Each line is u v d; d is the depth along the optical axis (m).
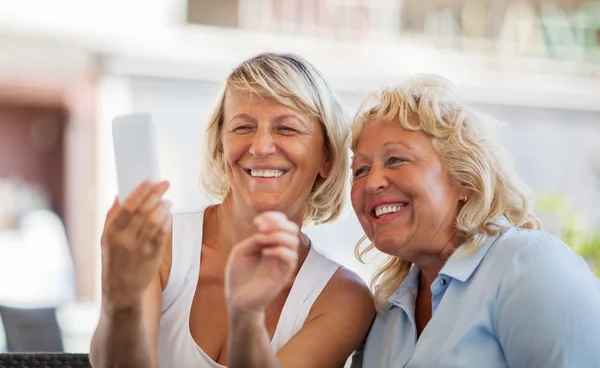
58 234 5.66
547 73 8.36
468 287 1.76
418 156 1.82
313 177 2.01
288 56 2.00
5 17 6.52
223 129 2.04
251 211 1.97
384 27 8.77
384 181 1.83
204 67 6.93
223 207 2.07
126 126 1.48
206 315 1.98
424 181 1.80
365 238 2.12
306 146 1.95
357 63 7.67
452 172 1.83
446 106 1.85
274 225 1.43
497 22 9.11
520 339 1.66
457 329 1.73
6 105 8.72
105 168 7.09
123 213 1.41
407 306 1.90
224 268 2.02
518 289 1.68
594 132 8.10
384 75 7.50
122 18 7.05
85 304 6.19
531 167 7.98
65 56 6.74
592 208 7.99
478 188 1.81
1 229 8.20
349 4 8.66
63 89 7.02
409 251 1.85
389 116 1.85
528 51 8.91
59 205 8.84
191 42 7.14
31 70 6.82
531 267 1.70
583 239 4.05
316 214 2.16
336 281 2.03
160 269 1.96
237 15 8.63
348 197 2.17
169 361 1.92
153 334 1.83
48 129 8.98
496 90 7.84
